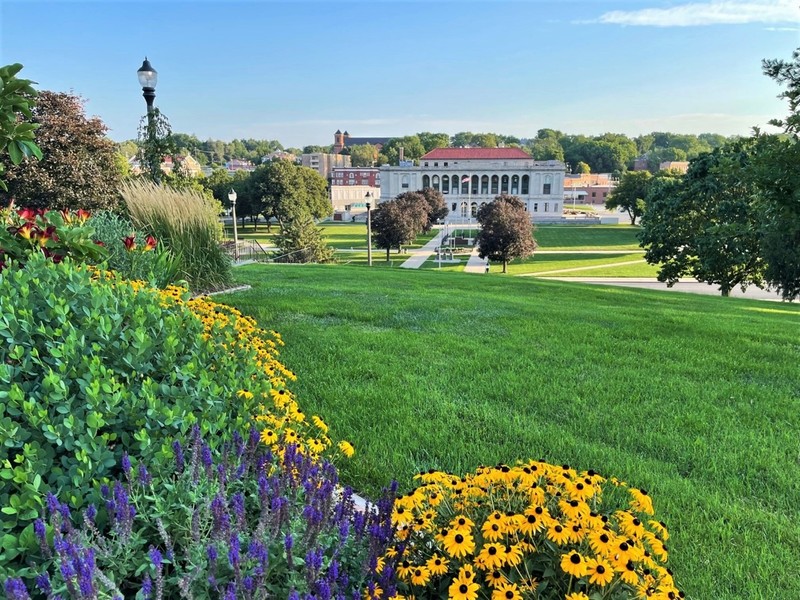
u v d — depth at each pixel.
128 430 1.91
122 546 1.43
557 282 14.15
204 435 2.02
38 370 2.01
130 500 1.54
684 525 2.52
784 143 5.95
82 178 17.17
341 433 3.34
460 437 3.35
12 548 1.35
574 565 1.46
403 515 1.75
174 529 1.57
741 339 5.96
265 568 1.38
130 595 1.46
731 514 2.61
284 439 2.23
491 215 38.41
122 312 2.46
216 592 1.41
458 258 45.25
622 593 1.55
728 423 3.65
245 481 1.87
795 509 2.69
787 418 3.77
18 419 1.79
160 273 5.93
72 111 17.58
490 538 1.61
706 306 10.18
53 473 1.60
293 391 3.98
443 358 4.96
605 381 4.43
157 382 2.24
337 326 6.05
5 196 16.59
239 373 2.80
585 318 6.99
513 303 8.19
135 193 7.86
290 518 1.65
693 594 2.09
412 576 1.58
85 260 4.15
